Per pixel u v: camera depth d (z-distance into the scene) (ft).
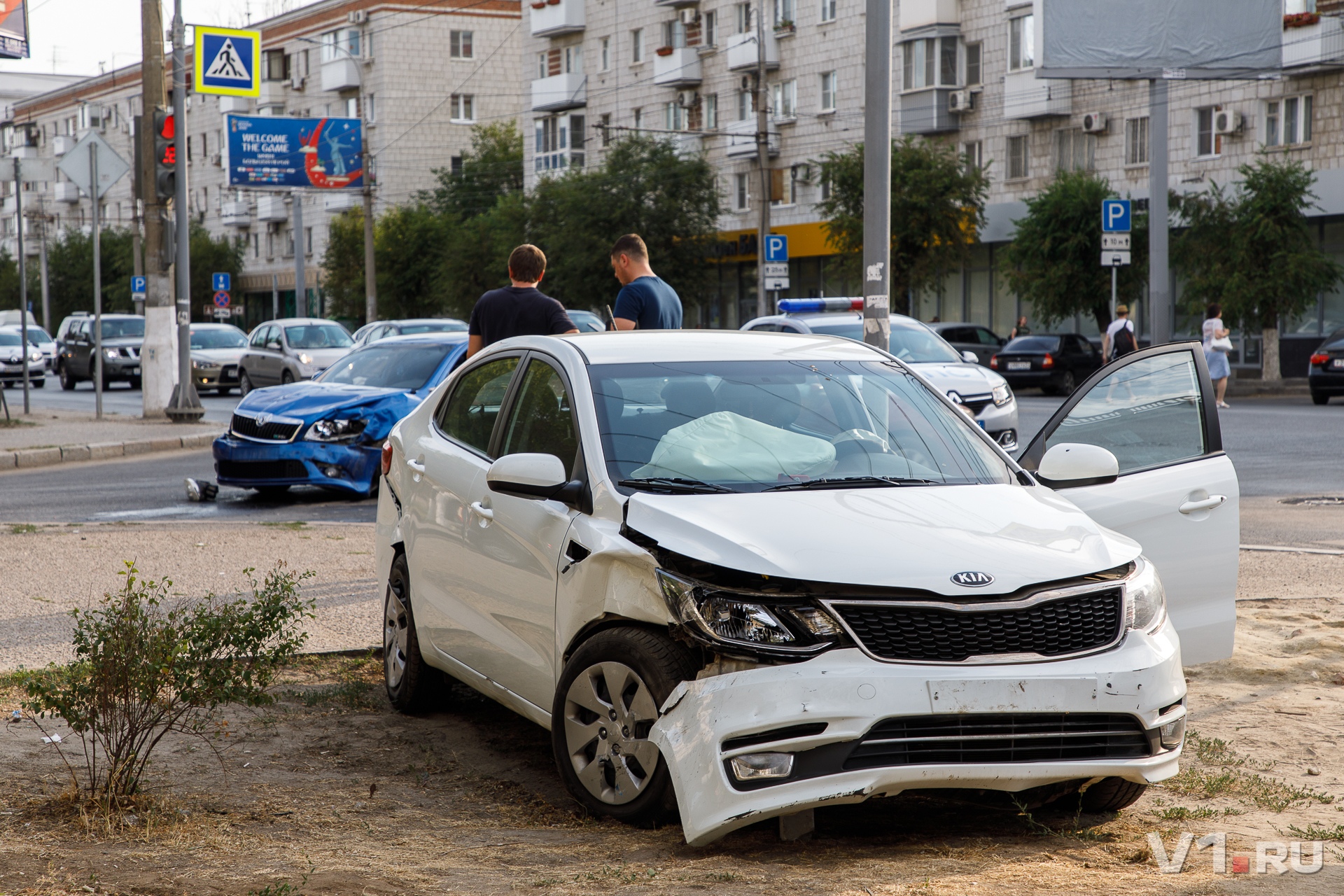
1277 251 106.01
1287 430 64.13
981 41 144.25
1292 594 28.14
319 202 240.94
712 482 15.28
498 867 12.96
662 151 156.15
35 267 274.36
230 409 92.73
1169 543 19.19
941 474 16.17
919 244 132.16
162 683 14.87
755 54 164.76
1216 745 18.02
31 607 26.50
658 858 13.20
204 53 114.01
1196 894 12.11
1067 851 13.66
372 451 44.24
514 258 28.02
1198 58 107.76
